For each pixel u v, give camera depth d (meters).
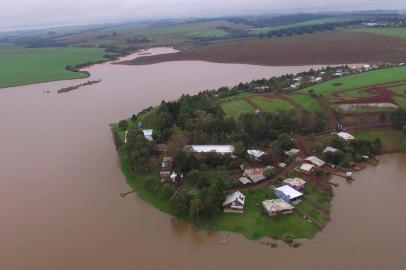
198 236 80.75
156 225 85.12
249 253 74.62
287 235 78.19
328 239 77.25
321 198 90.56
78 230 84.44
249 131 122.12
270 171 100.31
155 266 72.31
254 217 84.75
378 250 73.62
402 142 119.00
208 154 108.44
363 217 83.75
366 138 122.19
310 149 114.94
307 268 69.81
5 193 101.50
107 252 76.94
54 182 106.62
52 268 73.19
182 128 127.50
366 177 101.19
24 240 81.88
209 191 87.12
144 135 122.88
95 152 126.06
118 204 94.12
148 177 102.12
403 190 94.38
